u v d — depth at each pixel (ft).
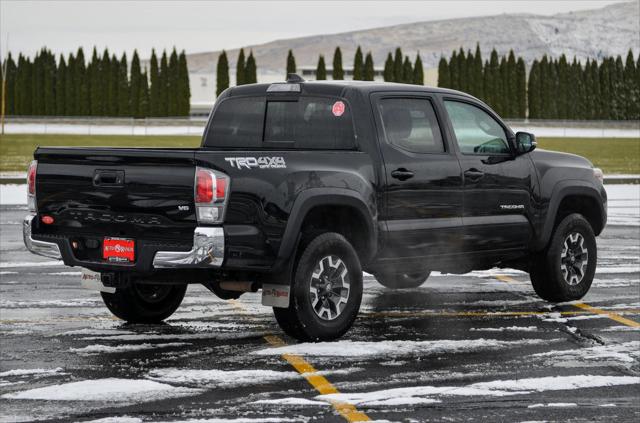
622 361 31.35
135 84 502.79
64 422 24.30
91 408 25.58
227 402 26.23
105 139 267.39
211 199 30.50
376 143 35.35
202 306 40.88
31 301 41.55
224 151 31.24
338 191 33.60
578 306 41.70
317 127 36.01
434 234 36.83
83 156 32.42
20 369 29.71
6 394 26.89
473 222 38.17
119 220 31.94
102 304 41.06
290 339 34.30
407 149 36.27
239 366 30.30
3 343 33.35
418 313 39.78
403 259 36.37
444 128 37.68
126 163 31.68
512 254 40.37
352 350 32.65
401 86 36.96
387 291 45.57
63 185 32.96
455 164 37.52
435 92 37.88
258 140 37.32
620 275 50.29
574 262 42.86
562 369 30.19
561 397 26.96
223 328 36.22
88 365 30.30
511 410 25.66
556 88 495.82
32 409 25.44
